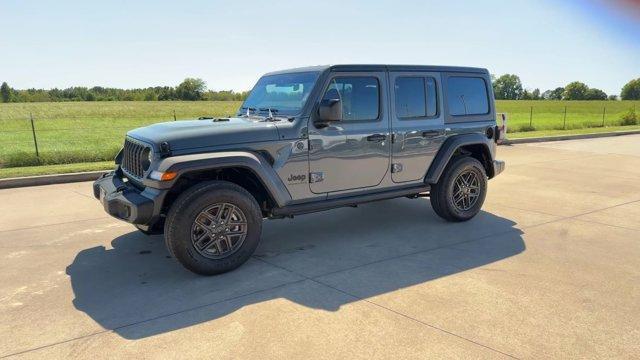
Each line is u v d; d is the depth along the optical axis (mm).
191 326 3441
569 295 3938
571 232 5836
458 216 6203
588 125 28938
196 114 45594
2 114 44625
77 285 4227
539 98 143625
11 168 10469
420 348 3102
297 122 4812
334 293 4008
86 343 3209
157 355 3049
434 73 5883
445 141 5996
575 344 3154
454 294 3967
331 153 5043
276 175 4703
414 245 5328
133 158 4777
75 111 48562
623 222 6309
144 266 4707
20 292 4074
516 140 17453
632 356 3014
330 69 4988
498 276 4371
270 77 5785
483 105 6457
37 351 3107
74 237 5680
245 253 4543
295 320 3516
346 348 3105
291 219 6523
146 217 4180
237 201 4422
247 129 4578
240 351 3082
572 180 9547
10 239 5602
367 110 5305
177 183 4453
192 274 4488
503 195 8070
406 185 5781
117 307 3771
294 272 4508
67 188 8734
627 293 3979
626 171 10719
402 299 3873
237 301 3867
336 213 6840
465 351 3061
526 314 3588
